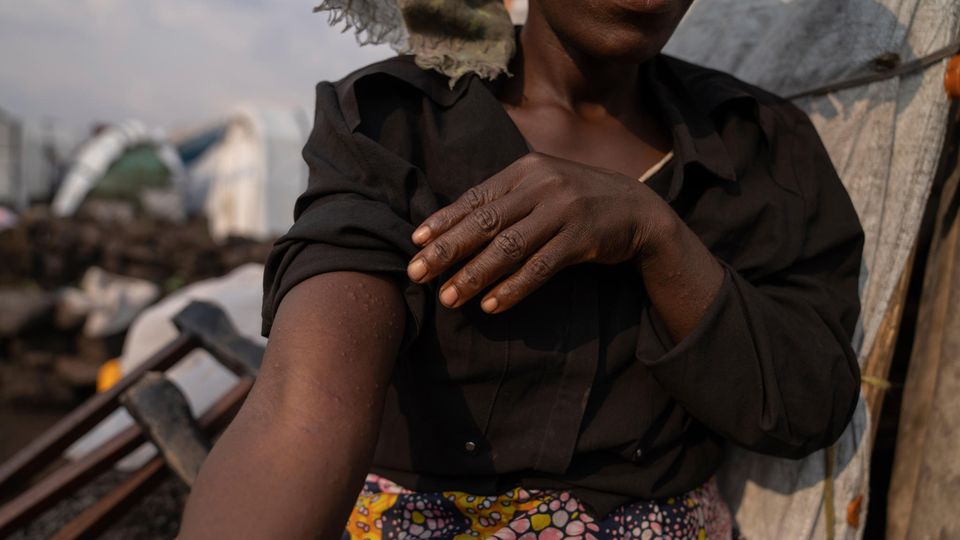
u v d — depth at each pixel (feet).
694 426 3.14
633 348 2.89
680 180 2.96
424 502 2.89
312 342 2.20
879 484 4.34
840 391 3.00
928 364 3.65
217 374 7.10
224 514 1.92
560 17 2.80
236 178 40.57
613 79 3.15
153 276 20.72
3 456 13.79
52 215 22.08
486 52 3.00
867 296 3.48
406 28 3.04
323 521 2.00
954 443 3.37
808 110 3.80
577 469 2.88
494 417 2.77
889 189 3.48
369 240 2.39
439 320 2.64
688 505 3.15
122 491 5.17
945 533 3.35
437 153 2.79
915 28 3.41
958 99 3.44
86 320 17.46
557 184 2.45
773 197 3.16
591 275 2.81
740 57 4.19
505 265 2.35
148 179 43.42
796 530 3.46
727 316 2.71
